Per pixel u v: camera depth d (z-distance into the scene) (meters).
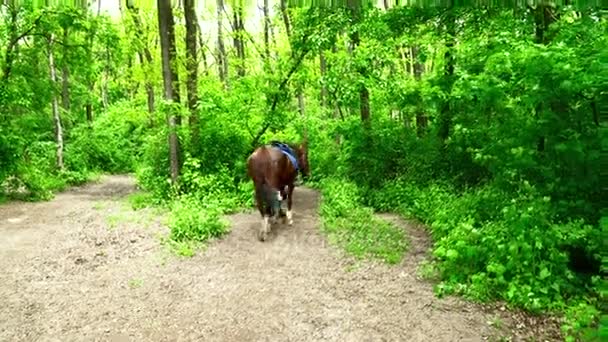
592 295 6.83
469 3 11.62
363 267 8.48
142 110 18.41
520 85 8.15
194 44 15.41
